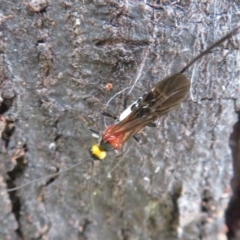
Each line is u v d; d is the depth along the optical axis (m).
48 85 0.05
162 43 0.05
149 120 0.05
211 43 0.05
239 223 0.06
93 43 0.05
